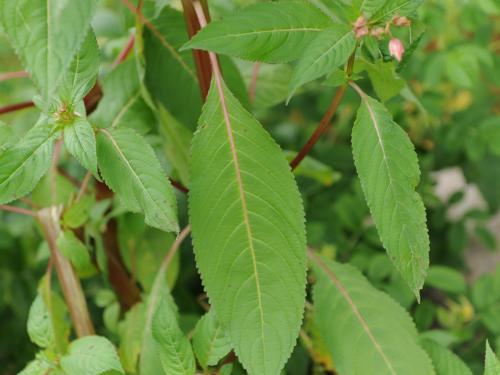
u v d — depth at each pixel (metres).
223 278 0.31
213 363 0.34
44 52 0.22
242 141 0.32
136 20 0.40
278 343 0.31
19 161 0.29
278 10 0.29
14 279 0.65
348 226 0.64
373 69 0.31
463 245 0.75
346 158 0.71
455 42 0.66
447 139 0.69
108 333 0.57
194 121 0.43
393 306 0.39
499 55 0.68
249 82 0.49
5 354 0.65
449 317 0.61
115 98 0.42
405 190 0.30
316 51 0.27
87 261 0.41
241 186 0.32
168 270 0.49
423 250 0.30
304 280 0.32
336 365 0.38
